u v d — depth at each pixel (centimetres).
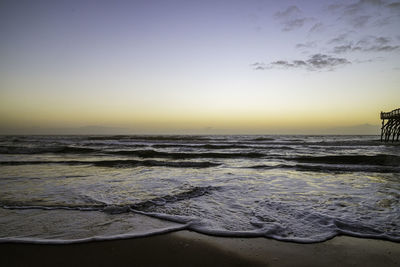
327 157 1228
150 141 3403
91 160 1230
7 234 305
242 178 750
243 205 446
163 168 980
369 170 918
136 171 888
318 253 260
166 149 2008
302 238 296
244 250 267
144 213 393
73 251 263
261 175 809
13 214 386
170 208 425
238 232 312
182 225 338
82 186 608
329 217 372
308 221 356
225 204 453
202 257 251
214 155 1482
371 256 253
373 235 304
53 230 320
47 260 244
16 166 1002
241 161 1254
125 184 638
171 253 260
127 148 2094
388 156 1177
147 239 294
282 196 519
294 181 699
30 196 502
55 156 1466
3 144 2681
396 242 286
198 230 321
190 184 646
